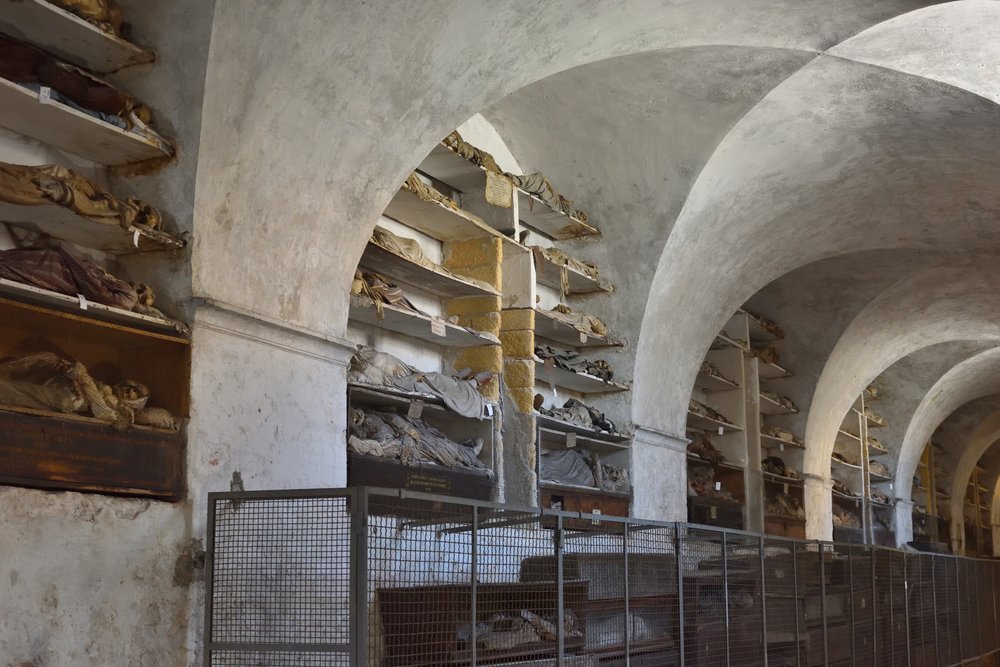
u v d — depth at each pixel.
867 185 13.33
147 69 6.62
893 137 12.05
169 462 6.27
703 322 13.88
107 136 6.32
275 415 7.07
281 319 7.20
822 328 17.97
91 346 6.51
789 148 11.89
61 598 5.56
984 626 18.80
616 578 8.23
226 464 6.63
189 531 6.32
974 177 12.89
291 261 7.31
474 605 6.49
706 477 15.63
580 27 8.55
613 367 12.55
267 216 7.05
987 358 22.86
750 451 16.70
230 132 6.64
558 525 7.42
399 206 9.38
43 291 5.64
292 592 5.92
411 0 7.07
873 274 16.73
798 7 9.41
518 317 10.69
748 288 14.57
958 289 17.62
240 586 6.16
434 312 10.22
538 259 11.12
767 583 10.67
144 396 6.20
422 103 7.84
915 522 26.28
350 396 8.19
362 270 8.93
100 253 6.67
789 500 18.08
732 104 10.85
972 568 18.44
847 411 20.25
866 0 9.26
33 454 5.46
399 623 6.05
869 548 13.48
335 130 7.30
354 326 9.19
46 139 6.36
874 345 19.31
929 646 15.61
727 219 12.68
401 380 8.67
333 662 5.79
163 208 6.63
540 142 11.82
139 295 6.34
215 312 6.61
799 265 15.20
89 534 5.74
